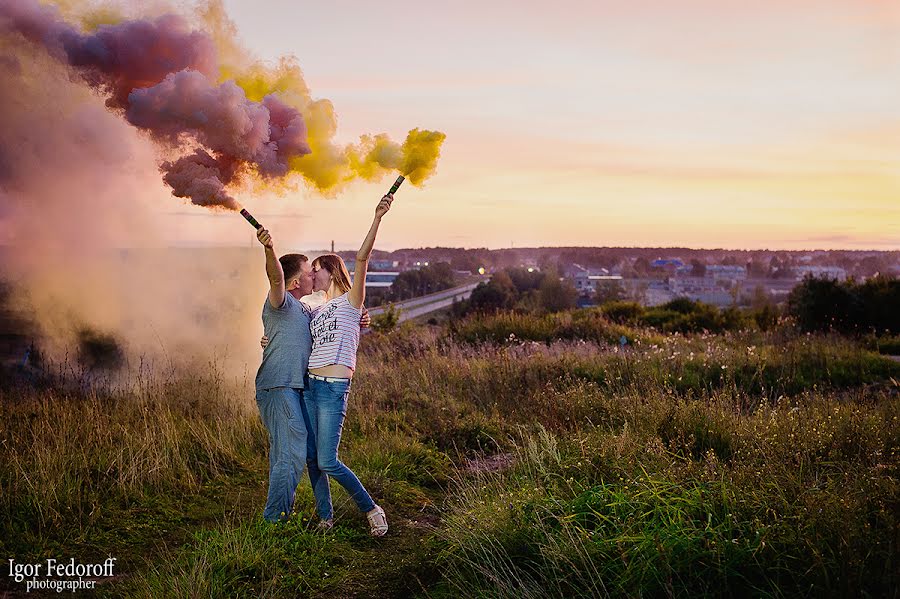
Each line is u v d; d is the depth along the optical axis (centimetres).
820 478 452
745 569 337
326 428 455
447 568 395
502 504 440
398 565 421
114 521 492
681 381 1000
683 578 337
